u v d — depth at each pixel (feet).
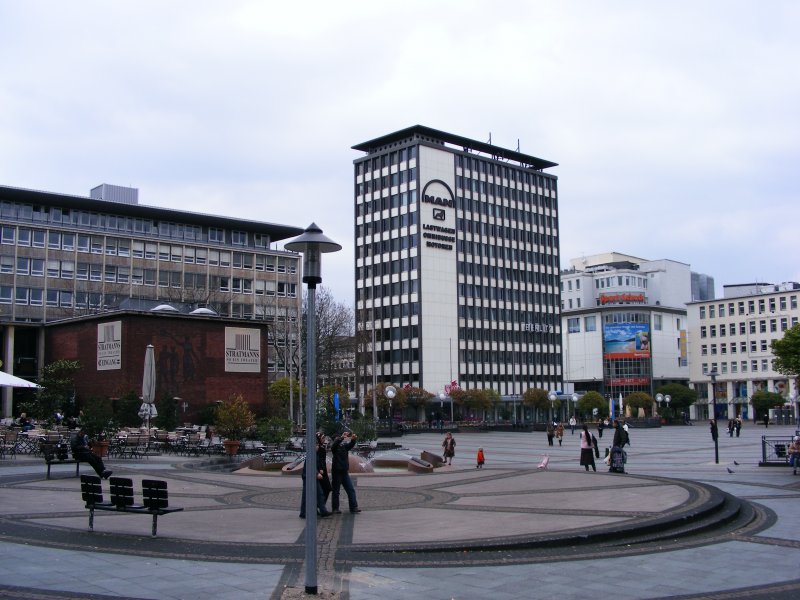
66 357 195.42
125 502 43.98
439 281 361.92
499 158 415.03
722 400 439.22
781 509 58.44
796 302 414.21
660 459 120.26
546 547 41.55
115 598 29.94
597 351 453.58
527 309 404.57
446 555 39.42
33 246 265.95
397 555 39.24
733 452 136.98
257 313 319.06
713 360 446.60
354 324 311.68
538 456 130.21
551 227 426.51
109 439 94.48
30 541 41.39
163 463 95.76
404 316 360.07
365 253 381.81
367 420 165.78
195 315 181.78
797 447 90.07
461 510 54.60
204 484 72.49
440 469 93.09
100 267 280.51
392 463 96.84
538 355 406.41
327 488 53.67
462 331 369.30
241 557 38.01
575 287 498.69
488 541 41.50
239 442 108.99
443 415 339.57
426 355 352.08
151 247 294.66
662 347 454.81
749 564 38.01
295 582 32.96
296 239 32.14
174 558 37.68
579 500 58.34
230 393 185.57
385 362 364.99
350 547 40.47
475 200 385.50
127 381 169.37
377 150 386.32
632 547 42.32
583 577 35.01
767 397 332.19
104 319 179.83
